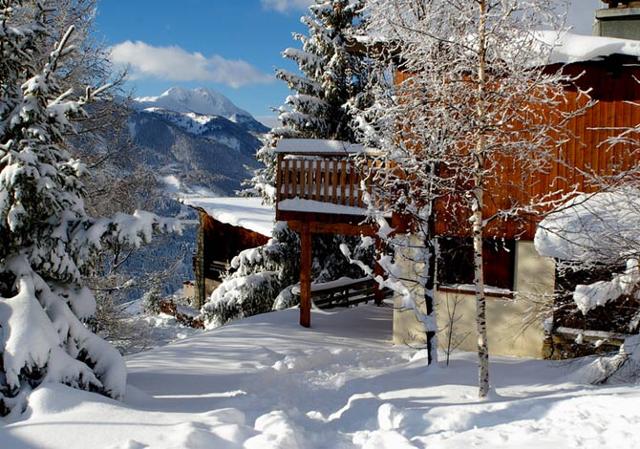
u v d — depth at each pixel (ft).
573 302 41.42
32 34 30.45
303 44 80.79
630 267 35.99
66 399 25.12
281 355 46.06
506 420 24.86
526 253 47.21
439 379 38.14
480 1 33.58
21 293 27.35
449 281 52.80
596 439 20.47
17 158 27.76
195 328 99.60
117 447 20.89
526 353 47.50
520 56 34.91
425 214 41.63
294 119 78.38
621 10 51.31
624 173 36.58
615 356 35.50
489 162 44.14
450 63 35.27
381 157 40.91
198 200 111.45
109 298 65.26
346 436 23.93
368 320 62.49
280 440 21.47
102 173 64.23
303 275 56.75
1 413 24.98
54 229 29.78
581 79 45.42
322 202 53.83
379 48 42.50
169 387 35.68
